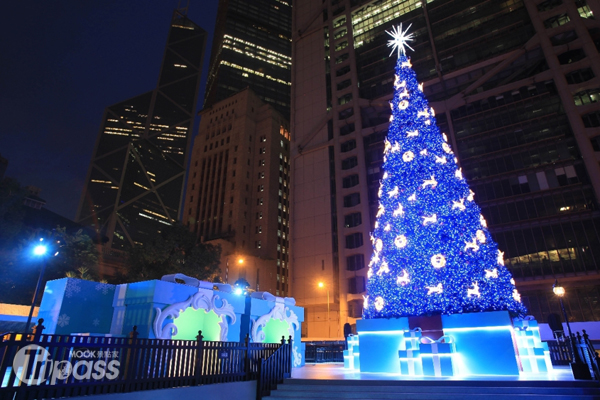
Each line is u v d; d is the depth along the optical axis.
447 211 15.03
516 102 58.47
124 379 8.40
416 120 17.31
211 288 16.22
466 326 13.23
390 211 16.30
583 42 55.28
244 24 167.38
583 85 53.34
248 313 17.38
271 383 12.19
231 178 106.69
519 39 61.25
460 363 13.08
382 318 15.03
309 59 85.81
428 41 69.81
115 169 189.12
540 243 49.47
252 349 12.30
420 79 67.94
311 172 74.75
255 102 119.06
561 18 58.75
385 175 17.42
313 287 66.50
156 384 9.12
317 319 66.19
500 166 55.91
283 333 19.86
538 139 54.81
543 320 46.72
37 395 6.94
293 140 79.75
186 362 10.09
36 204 51.47
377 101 70.81
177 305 13.75
